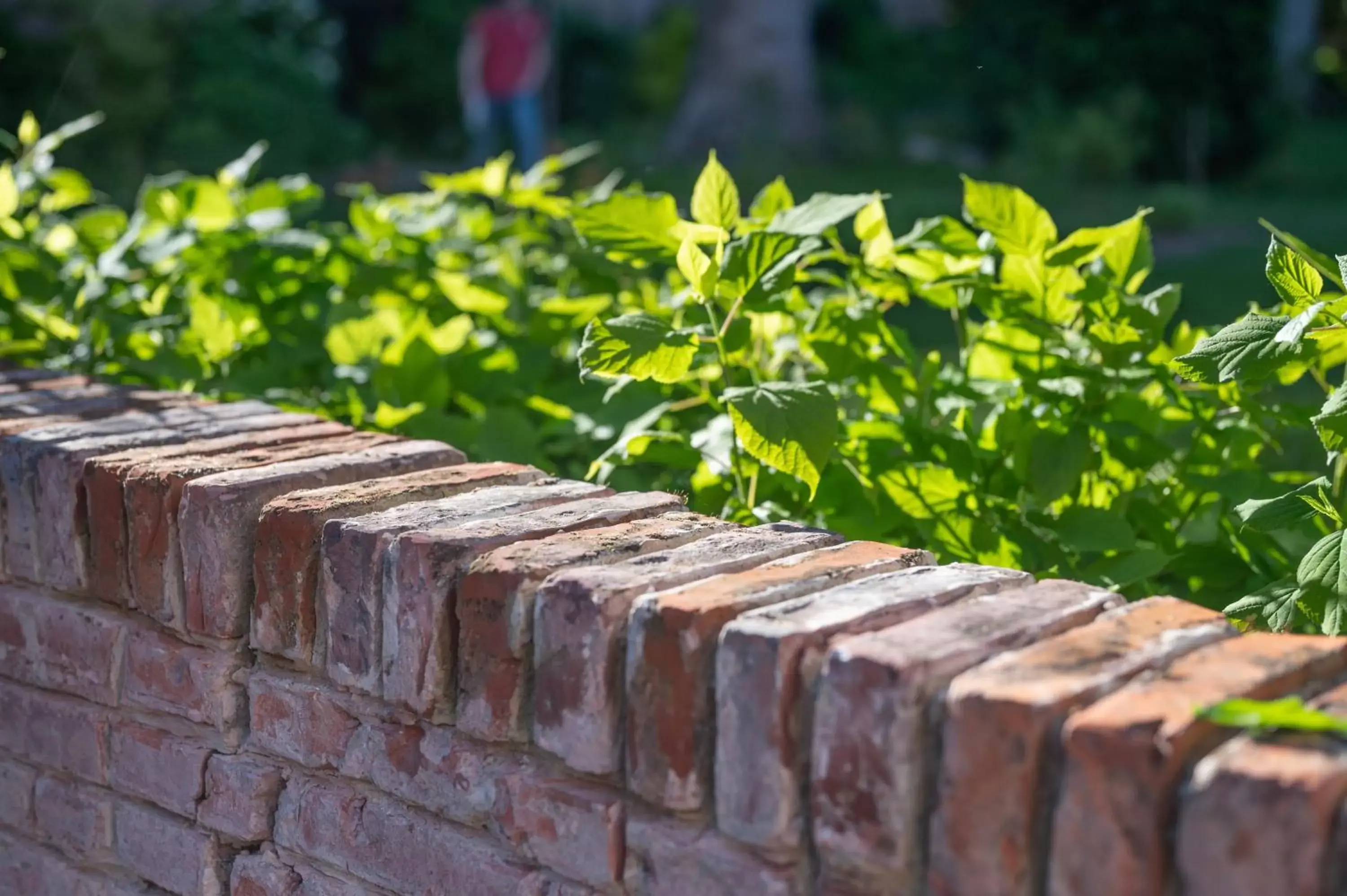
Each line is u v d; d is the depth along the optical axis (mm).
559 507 1557
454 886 1409
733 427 1992
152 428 1928
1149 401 2219
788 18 17109
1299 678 1086
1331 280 1586
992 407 2498
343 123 15984
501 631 1341
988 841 1055
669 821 1256
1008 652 1145
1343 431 1501
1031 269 2072
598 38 19641
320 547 1502
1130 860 981
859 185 14219
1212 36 14836
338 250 3025
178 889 1685
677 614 1220
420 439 2328
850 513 2092
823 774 1135
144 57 13453
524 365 2758
